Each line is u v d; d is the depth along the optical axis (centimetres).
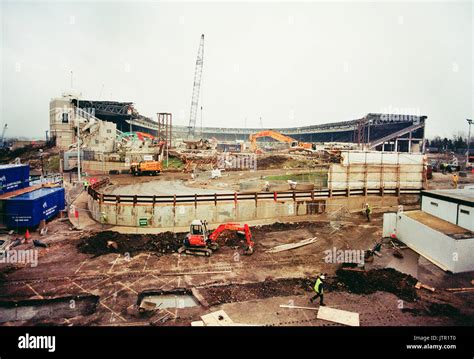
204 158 6719
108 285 1698
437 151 11844
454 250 1792
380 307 1459
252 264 1980
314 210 3161
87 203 3556
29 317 1399
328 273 1836
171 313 1426
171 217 2811
